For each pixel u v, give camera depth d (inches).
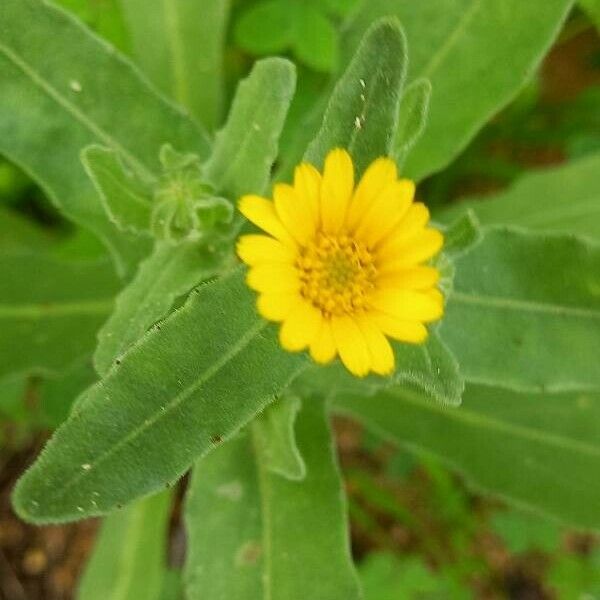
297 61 9.5
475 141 10.8
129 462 5.4
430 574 10.2
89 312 8.4
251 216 5.0
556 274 7.1
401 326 5.1
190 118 7.6
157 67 8.4
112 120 7.5
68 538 11.7
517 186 9.1
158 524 8.3
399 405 8.4
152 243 7.5
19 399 10.0
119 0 8.5
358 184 5.3
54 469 5.4
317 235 5.1
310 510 7.5
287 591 7.4
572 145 11.0
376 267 5.2
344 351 5.0
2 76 7.3
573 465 8.4
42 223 10.6
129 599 8.2
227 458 7.7
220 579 7.5
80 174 7.5
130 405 5.4
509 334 7.2
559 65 12.2
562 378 7.2
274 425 6.8
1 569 11.5
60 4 8.9
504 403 8.5
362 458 11.5
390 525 11.3
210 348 5.4
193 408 5.4
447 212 9.0
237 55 10.0
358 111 5.6
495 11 7.5
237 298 5.5
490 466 8.4
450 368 5.5
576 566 10.8
